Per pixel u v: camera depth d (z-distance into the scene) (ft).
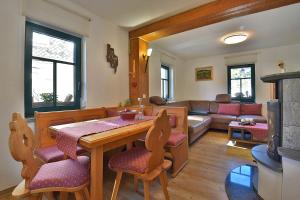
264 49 15.67
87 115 8.12
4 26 5.97
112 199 4.45
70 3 8.08
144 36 11.25
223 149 10.31
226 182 6.39
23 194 3.29
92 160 3.75
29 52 6.89
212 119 15.21
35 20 6.88
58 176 3.46
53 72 7.88
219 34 12.23
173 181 6.60
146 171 4.03
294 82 4.81
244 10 7.93
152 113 9.05
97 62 9.58
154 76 15.01
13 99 6.23
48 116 6.60
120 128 4.73
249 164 8.00
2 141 5.93
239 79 17.08
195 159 8.79
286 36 12.66
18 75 6.37
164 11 9.07
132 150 5.08
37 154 5.66
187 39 13.25
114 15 9.50
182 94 19.86
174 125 8.41
